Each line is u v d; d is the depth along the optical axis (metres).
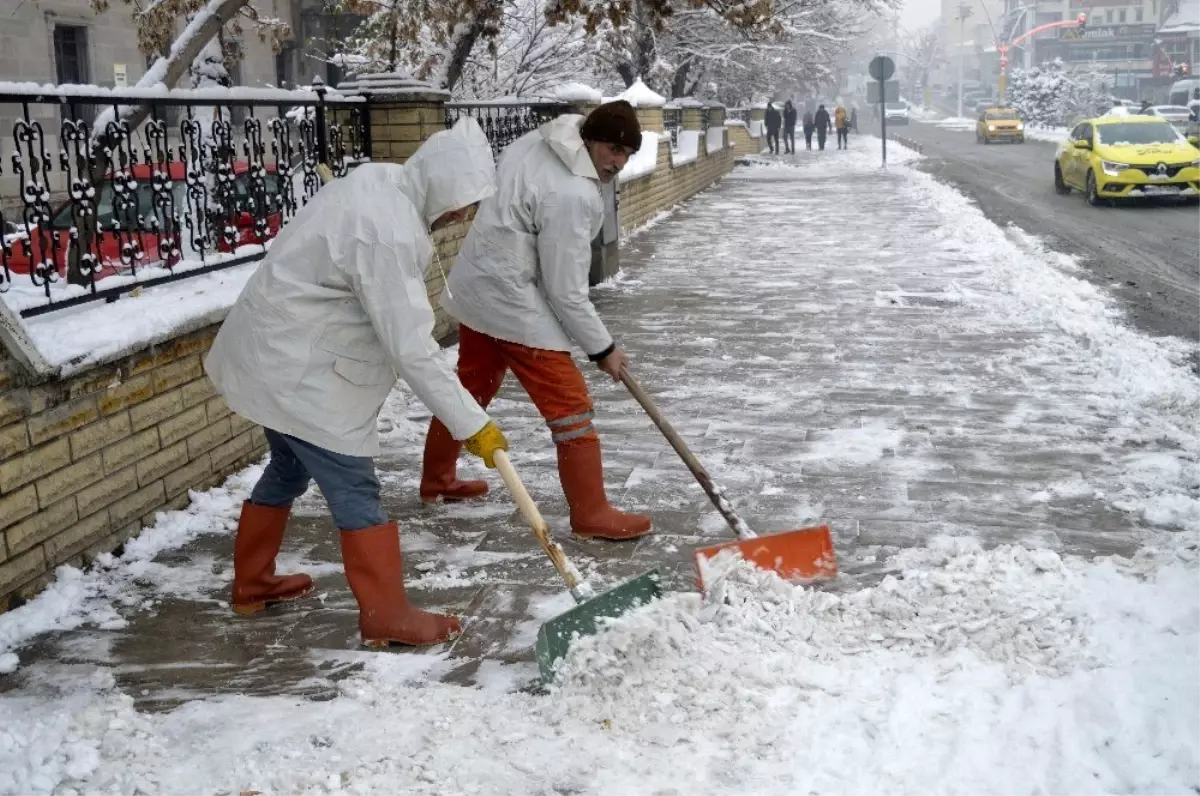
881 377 7.56
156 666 3.78
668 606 3.80
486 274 4.71
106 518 4.58
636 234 16.03
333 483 3.82
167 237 5.49
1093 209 18.81
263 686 3.64
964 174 27.36
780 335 8.98
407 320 3.60
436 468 5.28
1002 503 5.15
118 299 5.11
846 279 11.73
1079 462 5.70
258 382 3.70
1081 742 3.10
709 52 29.05
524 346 4.75
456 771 3.04
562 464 4.84
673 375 7.73
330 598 4.31
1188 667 3.42
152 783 3.03
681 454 4.50
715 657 3.59
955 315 9.68
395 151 8.19
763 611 3.94
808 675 3.52
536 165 4.65
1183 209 18.56
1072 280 11.27
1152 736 3.10
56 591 4.22
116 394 4.61
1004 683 3.43
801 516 5.04
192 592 4.36
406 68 12.92
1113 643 3.62
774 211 19.23
